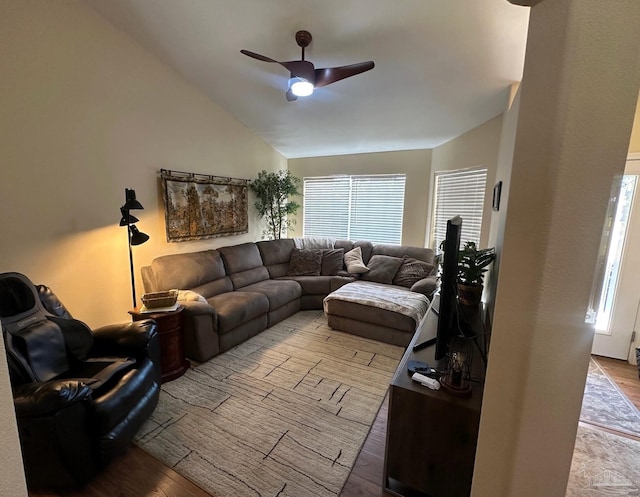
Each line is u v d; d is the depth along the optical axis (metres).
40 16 2.12
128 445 1.76
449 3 1.83
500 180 2.60
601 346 3.00
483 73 2.37
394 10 1.97
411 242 4.60
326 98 3.18
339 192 5.10
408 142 4.14
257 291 3.50
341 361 2.77
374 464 1.66
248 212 4.35
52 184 2.27
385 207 4.77
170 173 3.17
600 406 2.28
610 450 1.85
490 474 0.86
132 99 2.76
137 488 1.50
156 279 2.91
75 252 2.44
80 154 2.42
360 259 4.46
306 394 2.27
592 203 0.70
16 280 1.75
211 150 3.64
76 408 1.43
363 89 2.91
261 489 1.51
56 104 2.25
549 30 0.66
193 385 2.37
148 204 3.00
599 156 0.68
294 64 2.06
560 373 0.77
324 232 5.30
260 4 2.10
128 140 2.76
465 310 2.24
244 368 2.63
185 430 1.89
